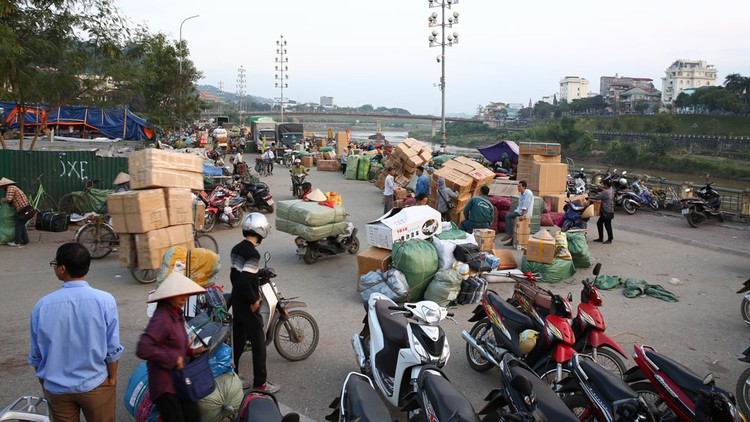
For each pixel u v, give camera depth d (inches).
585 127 4050.2
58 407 153.3
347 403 171.8
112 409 161.6
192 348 178.2
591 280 409.7
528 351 231.3
